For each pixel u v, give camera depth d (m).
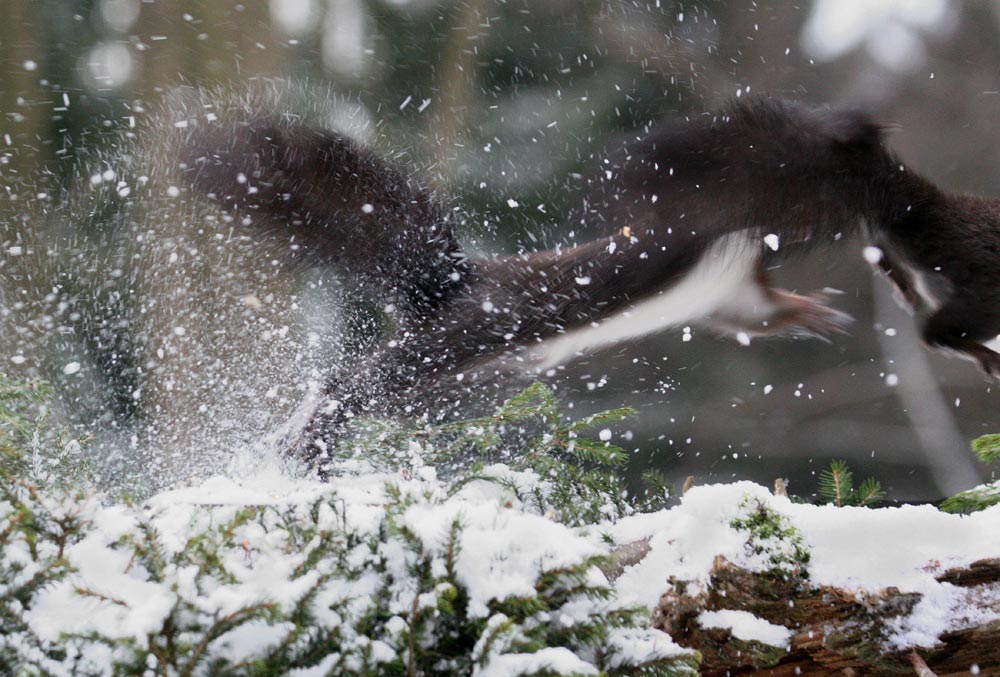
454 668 3.19
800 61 18.80
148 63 16.56
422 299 9.41
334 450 7.89
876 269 9.15
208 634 2.94
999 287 8.63
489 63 16.27
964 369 17.39
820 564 3.79
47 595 3.21
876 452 17.03
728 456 15.48
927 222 8.72
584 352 9.20
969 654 3.69
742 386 15.91
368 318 9.52
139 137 11.97
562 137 15.37
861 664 3.69
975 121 20.78
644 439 14.52
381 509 3.59
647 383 14.63
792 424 16.28
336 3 17.14
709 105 16.23
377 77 16.39
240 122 9.57
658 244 8.87
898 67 21.09
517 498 4.80
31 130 15.66
